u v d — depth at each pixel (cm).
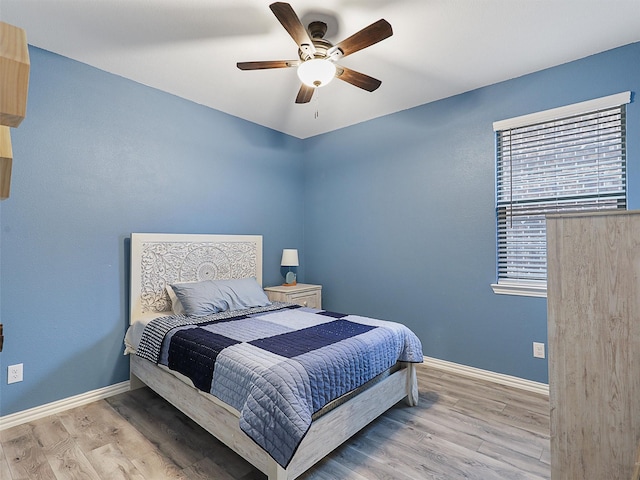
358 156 393
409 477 178
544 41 235
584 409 132
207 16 210
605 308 128
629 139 239
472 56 254
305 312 301
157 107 307
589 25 217
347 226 404
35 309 241
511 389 283
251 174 388
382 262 373
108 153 277
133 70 275
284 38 232
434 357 334
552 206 273
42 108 245
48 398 246
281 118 379
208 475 180
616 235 126
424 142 340
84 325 264
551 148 273
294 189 441
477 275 307
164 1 196
